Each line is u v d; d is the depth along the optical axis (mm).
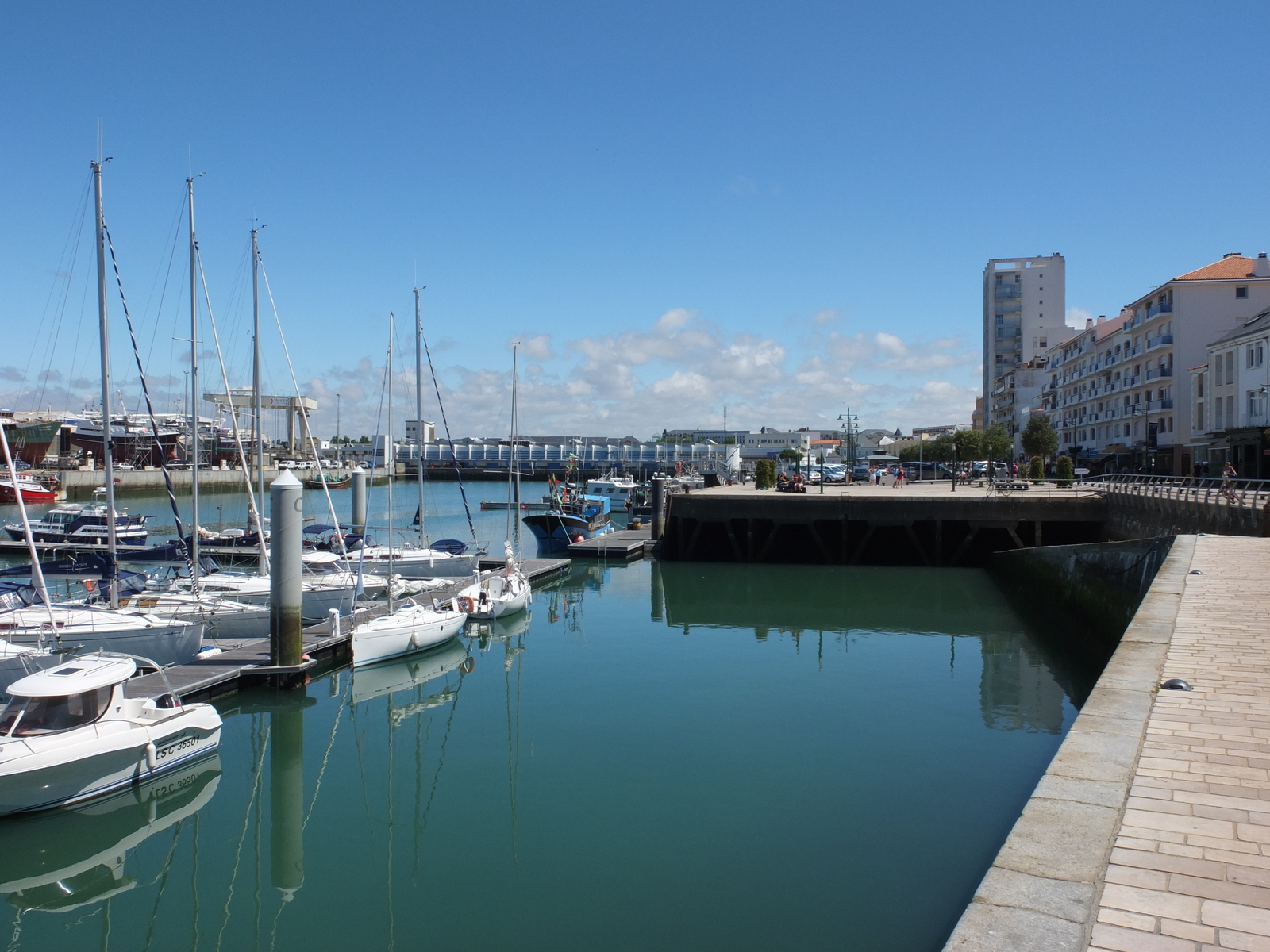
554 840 12711
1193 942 4871
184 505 78375
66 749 13625
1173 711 9211
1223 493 29422
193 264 30922
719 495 47094
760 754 16297
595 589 38875
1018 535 43906
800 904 10719
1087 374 83000
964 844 12406
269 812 14664
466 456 173125
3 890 12289
